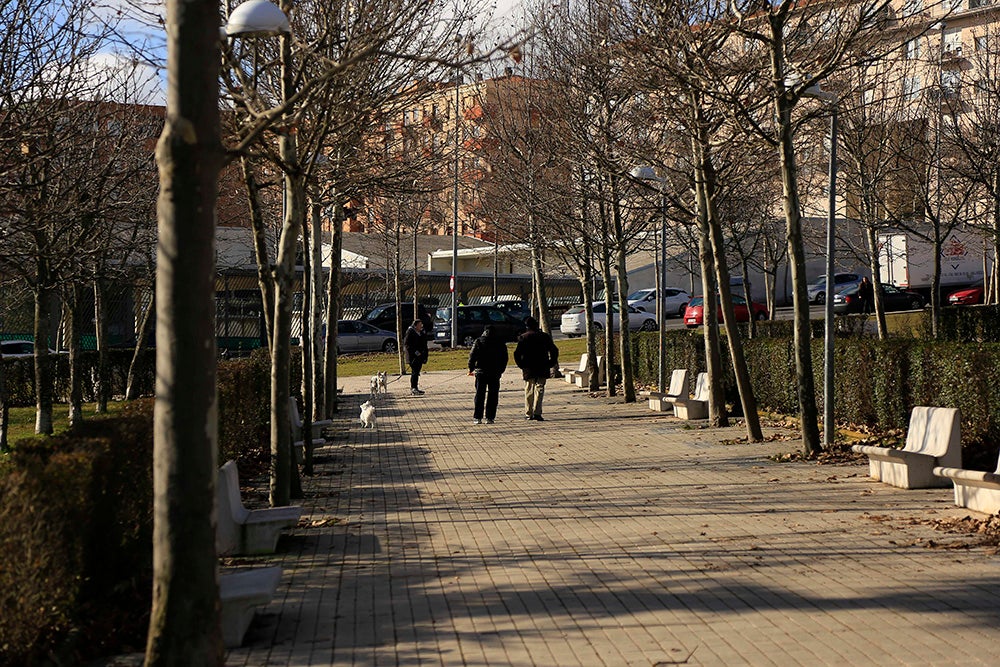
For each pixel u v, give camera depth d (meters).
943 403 13.48
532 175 25.97
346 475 14.30
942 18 14.82
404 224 40.31
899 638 6.04
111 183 17.33
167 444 4.82
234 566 8.55
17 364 30.58
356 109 12.34
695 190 18.88
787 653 5.84
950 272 47.28
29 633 5.79
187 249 4.85
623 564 8.25
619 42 18.95
